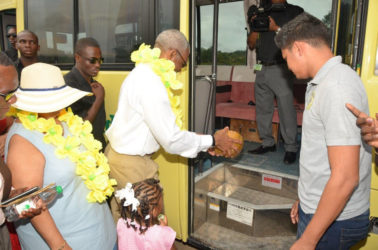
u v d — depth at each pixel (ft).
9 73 4.03
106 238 5.02
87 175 4.65
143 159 6.54
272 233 9.11
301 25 4.49
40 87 4.37
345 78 4.09
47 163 4.32
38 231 4.23
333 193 3.93
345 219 4.56
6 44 14.47
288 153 11.51
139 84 5.90
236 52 17.28
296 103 15.90
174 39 6.29
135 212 5.15
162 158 8.75
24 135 4.25
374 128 3.66
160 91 5.84
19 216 3.86
